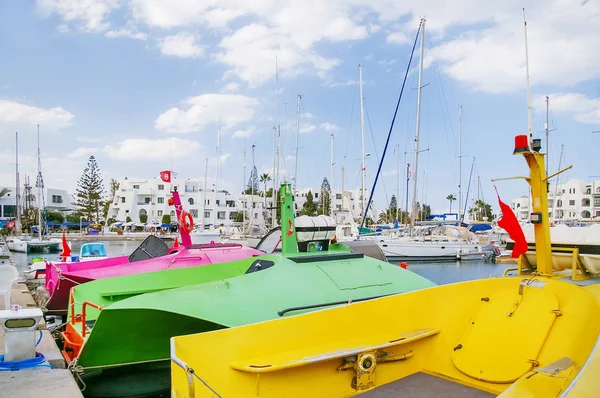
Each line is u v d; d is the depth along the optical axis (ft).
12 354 18.39
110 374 20.34
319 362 14.26
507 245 17.84
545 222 15.23
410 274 25.00
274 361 13.80
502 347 14.71
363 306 16.01
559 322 13.79
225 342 13.73
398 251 99.19
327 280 22.40
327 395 14.47
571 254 14.92
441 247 100.32
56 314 32.14
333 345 15.24
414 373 16.06
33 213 214.69
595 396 9.61
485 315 15.87
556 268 15.71
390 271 24.72
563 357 12.96
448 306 16.85
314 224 26.05
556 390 11.00
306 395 14.15
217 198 261.24
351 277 23.18
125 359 19.36
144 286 26.63
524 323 14.57
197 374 13.02
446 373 15.79
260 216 215.51
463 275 79.41
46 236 179.42
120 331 18.35
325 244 27.04
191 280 27.43
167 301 18.35
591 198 240.73
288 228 25.30
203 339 13.35
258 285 20.84
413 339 15.84
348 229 111.04
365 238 106.52
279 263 22.81
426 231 123.95
